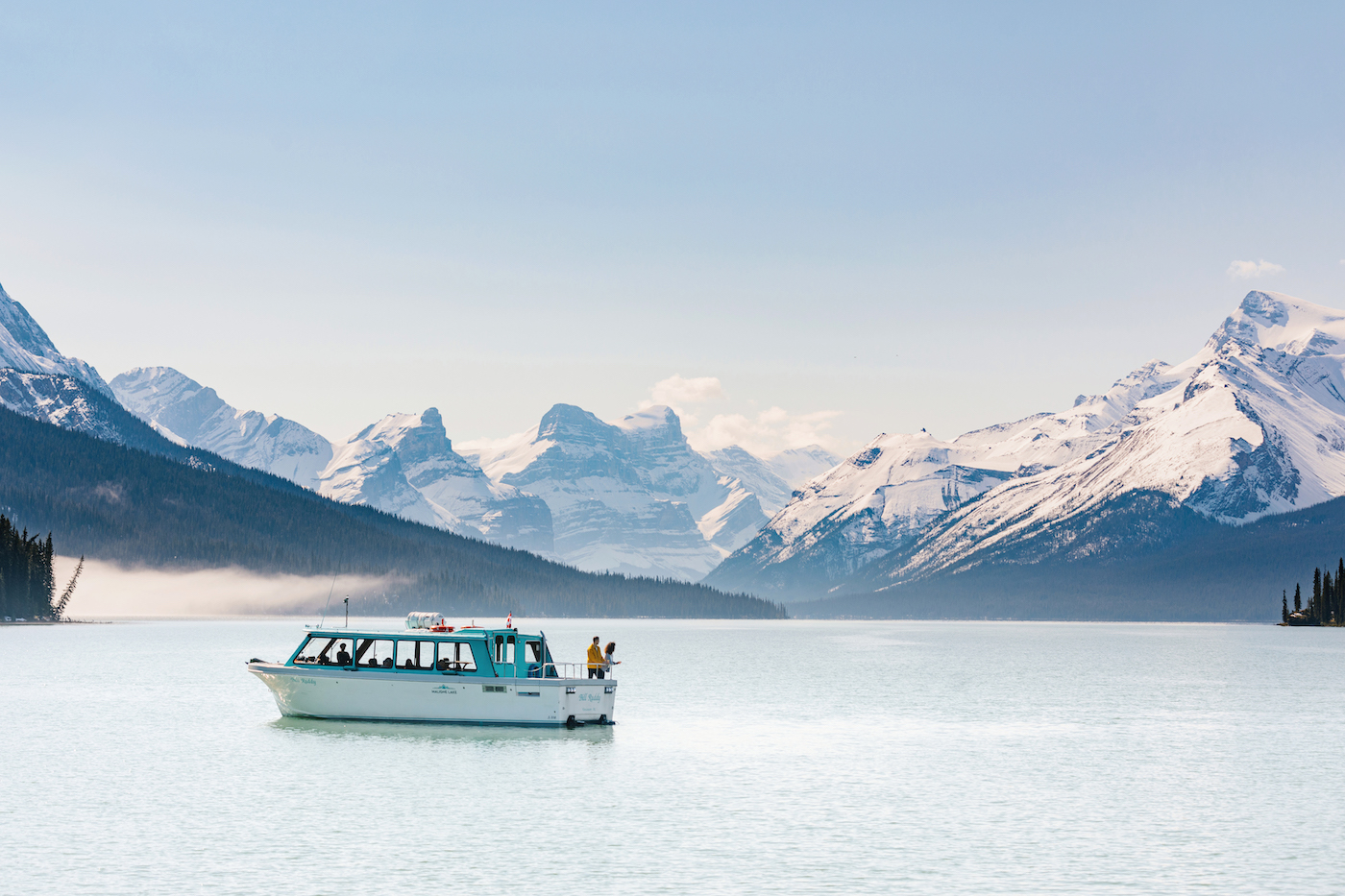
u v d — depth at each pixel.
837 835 53.88
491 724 81.06
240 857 49.28
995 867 48.81
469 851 50.56
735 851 51.03
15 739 79.12
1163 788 65.44
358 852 50.25
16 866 47.69
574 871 47.75
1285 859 50.44
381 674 82.06
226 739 78.00
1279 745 82.81
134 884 45.34
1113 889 45.94
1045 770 71.25
